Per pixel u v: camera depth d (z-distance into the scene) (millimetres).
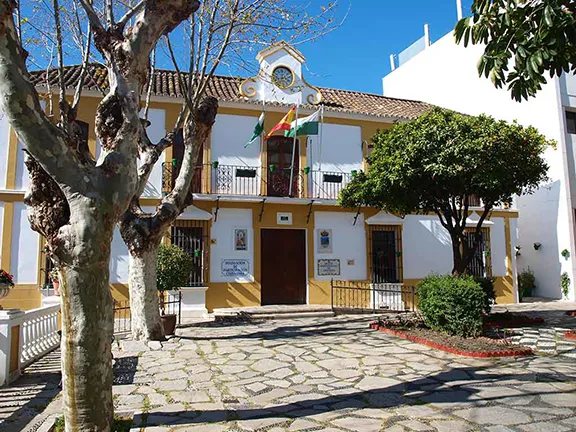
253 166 14516
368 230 15375
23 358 7688
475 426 4645
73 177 3723
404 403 5398
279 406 5352
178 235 13633
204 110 8680
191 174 8953
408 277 15578
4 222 12266
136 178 4230
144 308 9219
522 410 5094
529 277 18297
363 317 13133
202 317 13031
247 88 14953
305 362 7484
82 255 3791
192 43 8320
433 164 9523
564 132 17688
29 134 3471
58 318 9523
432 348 8422
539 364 7184
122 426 4723
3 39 3275
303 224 14789
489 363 7254
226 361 7602
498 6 6414
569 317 12438
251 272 14086
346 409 5219
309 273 14672
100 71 12719
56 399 5949
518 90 6336
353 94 18797
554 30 5672
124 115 4242
